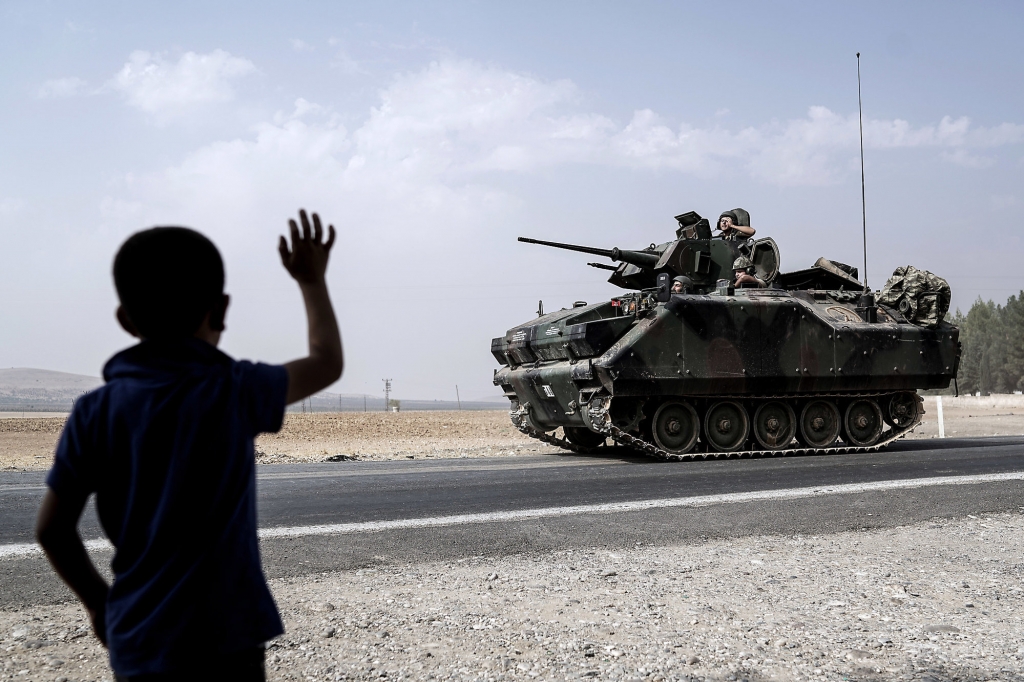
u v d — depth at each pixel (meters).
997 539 8.98
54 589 6.90
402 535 9.16
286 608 6.37
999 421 38.19
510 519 10.11
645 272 21.42
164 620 2.24
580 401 18.22
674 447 18.17
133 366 2.38
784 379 18.45
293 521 9.99
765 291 19.00
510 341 20.59
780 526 9.69
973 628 5.91
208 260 2.43
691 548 8.55
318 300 2.65
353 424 48.50
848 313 19.97
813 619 6.10
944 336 20.23
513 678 4.90
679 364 17.53
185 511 2.26
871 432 20.06
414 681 4.86
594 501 11.48
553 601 6.57
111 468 2.31
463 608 6.36
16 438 40.91
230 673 2.31
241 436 2.37
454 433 38.94
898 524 9.81
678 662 5.17
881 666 5.13
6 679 4.86
